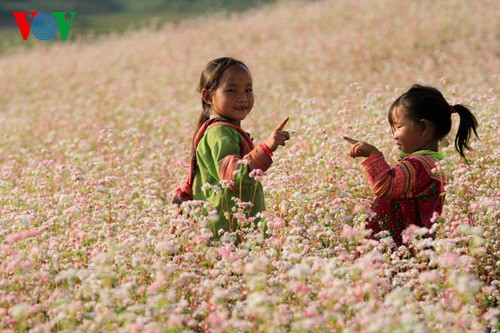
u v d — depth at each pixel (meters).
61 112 17.12
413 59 21.77
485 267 5.87
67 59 31.75
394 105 6.38
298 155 8.44
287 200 7.33
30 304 5.21
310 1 40.16
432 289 5.22
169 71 24.39
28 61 32.84
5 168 10.12
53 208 7.69
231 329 4.77
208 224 6.34
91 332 4.66
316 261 5.22
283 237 6.16
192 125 12.63
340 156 8.29
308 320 4.32
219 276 5.45
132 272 5.44
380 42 23.98
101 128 14.23
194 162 6.57
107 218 7.03
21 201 7.62
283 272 5.47
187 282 5.53
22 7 79.06
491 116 9.70
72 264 5.87
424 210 6.14
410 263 5.49
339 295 4.70
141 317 4.77
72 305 4.84
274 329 4.53
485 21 25.30
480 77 16.17
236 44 29.62
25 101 22.44
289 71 22.34
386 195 6.07
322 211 6.52
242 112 6.46
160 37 35.28
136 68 27.41
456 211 6.59
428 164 6.08
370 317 4.25
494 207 6.41
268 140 5.90
